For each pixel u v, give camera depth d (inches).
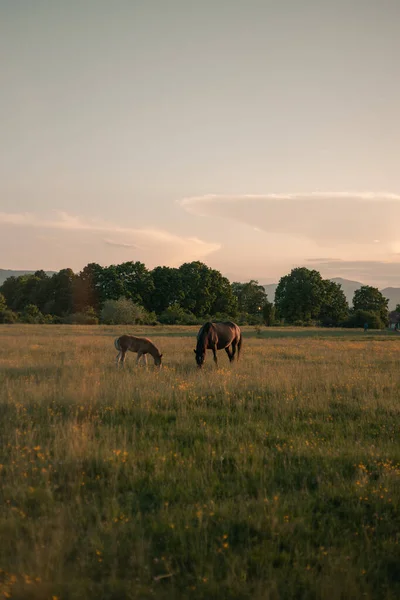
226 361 759.7
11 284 4803.2
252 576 173.9
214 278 4087.1
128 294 3725.4
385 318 4293.8
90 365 645.3
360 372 625.6
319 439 323.9
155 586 167.5
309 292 4074.8
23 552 178.7
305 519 213.6
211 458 279.6
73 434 304.5
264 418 378.0
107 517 207.9
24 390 436.8
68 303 3927.2
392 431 345.7
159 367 618.5
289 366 682.2
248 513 215.0
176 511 213.3
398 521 214.5
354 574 172.7
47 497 224.8
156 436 324.2
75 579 167.0
